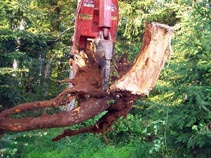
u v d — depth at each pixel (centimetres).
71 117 361
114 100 369
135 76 336
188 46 999
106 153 1284
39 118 363
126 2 1747
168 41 342
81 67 381
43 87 1591
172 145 1090
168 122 1020
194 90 961
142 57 342
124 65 369
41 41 1223
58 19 1803
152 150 1065
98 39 348
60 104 368
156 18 1661
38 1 1769
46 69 1596
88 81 368
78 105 378
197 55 1003
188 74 1021
